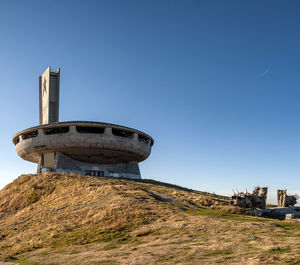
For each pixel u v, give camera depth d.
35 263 16.91
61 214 31.34
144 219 24.64
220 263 12.69
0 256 20.23
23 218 35.00
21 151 68.44
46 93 81.19
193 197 41.88
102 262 14.84
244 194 36.25
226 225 20.94
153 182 66.69
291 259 12.30
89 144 63.38
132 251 16.61
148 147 75.25
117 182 49.88
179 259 13.88
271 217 34.75
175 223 22.61
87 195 38.34
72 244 21.08
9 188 52.09
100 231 23.06
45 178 51.97
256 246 15.01
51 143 63.09
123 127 66.75
